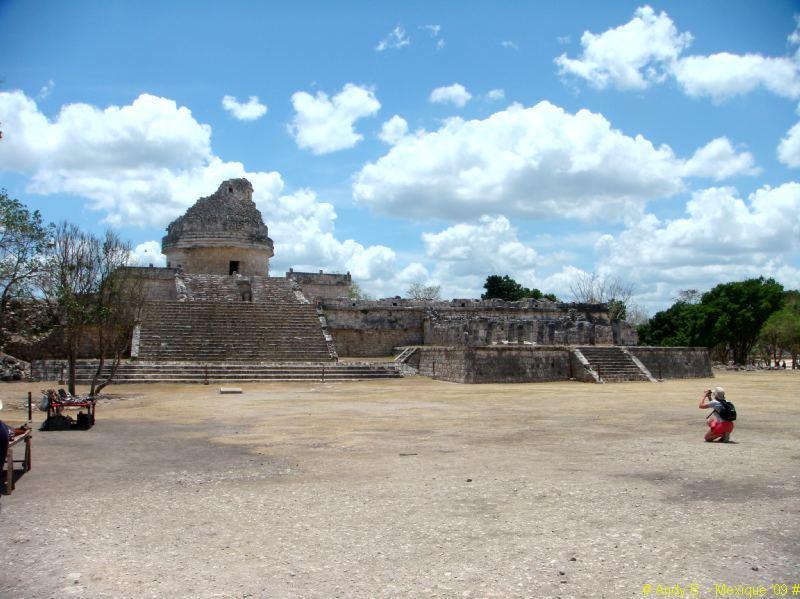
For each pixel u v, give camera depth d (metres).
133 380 30.17
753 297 60.81
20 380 30.84
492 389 29.23
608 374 34.47
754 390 29.30
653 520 7.98
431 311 47.03
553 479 10.28
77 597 5.94
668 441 14.15
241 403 23.19
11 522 8.26
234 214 55.16
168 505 9.03
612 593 5.89
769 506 8.60
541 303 52.06
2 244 23.81
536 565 6.57
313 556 6.93
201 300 44.66
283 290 48.09
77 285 25.36
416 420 18.30
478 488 9.74
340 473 11.02
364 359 41.50
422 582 6.20
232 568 6.61
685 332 64.75
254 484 10.27
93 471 11.41
